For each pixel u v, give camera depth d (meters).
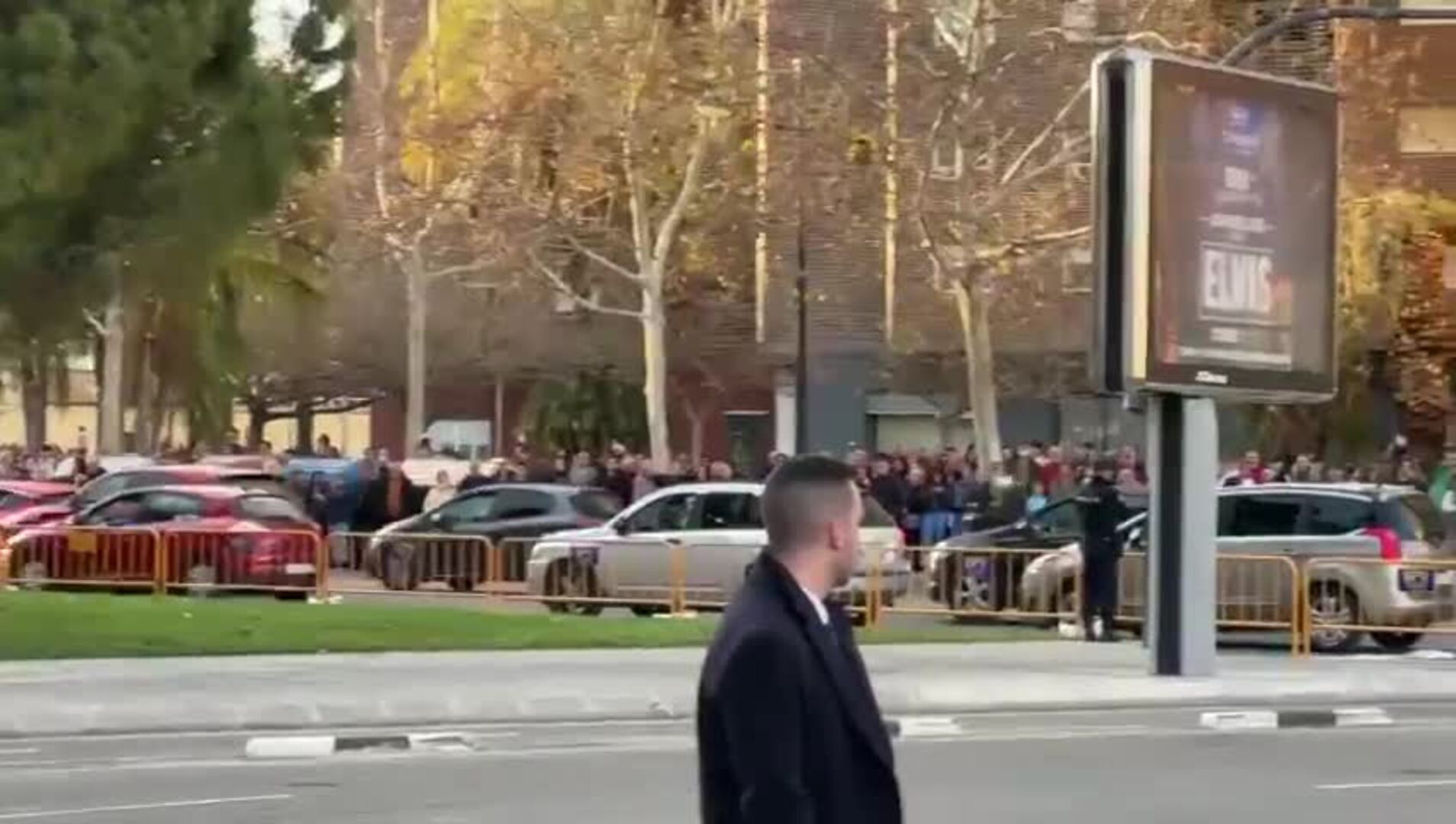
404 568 64.50
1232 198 44.16
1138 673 45.75
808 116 77.88
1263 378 44.72
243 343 109.56
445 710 40.12
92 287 47.06
